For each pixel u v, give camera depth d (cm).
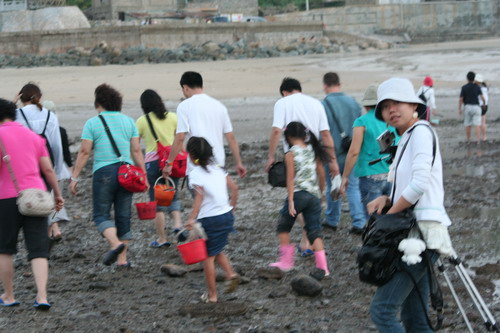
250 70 5394
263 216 1361
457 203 1420
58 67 6500
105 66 6500
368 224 608
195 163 849
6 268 841
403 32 10388
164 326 780
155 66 6197
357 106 1189
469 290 601
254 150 2267
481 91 2262
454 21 10788
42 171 861
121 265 1025
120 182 987
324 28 9131
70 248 1149
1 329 776
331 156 1078
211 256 844
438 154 596
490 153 2081
